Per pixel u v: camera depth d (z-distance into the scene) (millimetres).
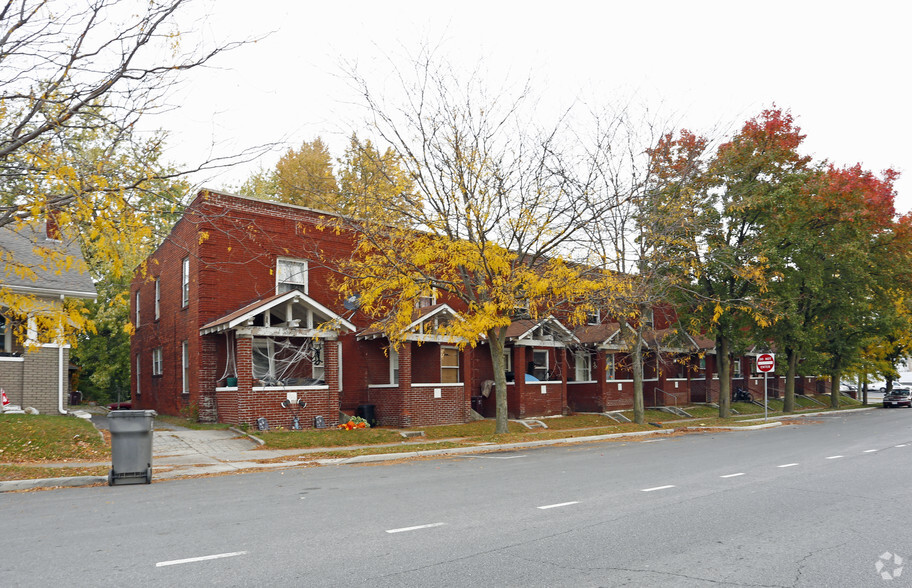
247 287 23672
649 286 23500
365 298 19734
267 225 24078
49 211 10914
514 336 29078
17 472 13117
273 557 6684
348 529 7973
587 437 22594
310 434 20094
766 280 29609
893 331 41719
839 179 30547
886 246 34781
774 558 6613
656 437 23719
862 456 15930
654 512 8945
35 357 20938
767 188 29734
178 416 25078
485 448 19094
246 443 19000
